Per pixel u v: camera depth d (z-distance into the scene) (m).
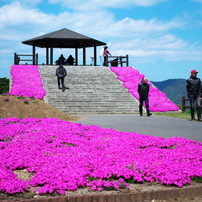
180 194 4.95
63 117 16.64
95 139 9.25
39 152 7.41
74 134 10.22
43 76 30.83
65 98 25.44
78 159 6.60
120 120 16.58
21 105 16.28
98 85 29.25
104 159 6.59
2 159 6.62
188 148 7.95
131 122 15.45
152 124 14.50
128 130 12.16
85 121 15.94
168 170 5.79
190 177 5.60
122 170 5.64
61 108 23.56
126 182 5.42
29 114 15.88
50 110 16.88
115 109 24.36
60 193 4.69
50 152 7.46
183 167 6.01
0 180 5.10
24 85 27.53
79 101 25.14
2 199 4.46
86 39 38.97
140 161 6.49
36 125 12.22
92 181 5.14
